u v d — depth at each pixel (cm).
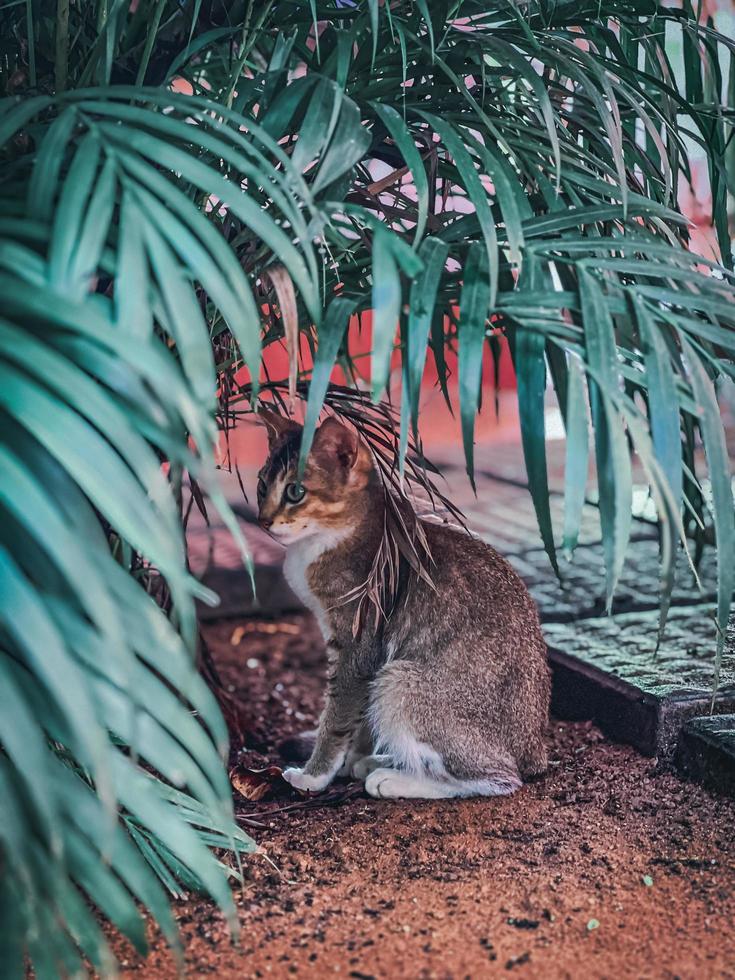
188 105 198
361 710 309
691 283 237
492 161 223
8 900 158
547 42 254
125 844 167
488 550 324
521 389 209
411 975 206
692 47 284
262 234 183
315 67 260
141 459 157
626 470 188
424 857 259
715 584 430
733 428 657
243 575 496
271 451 313
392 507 302
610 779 303
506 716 302
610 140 231
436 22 245
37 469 164
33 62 242
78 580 147
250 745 354
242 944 218
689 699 313
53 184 185
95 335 157
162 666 164
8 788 156
